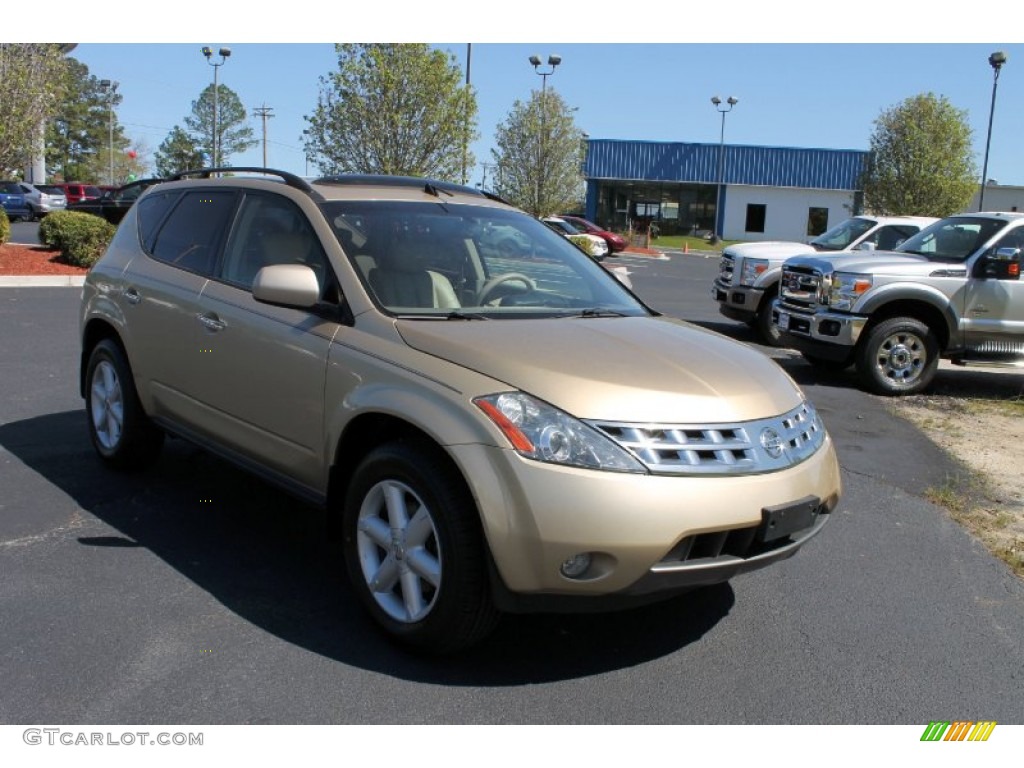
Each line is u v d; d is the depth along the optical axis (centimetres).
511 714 325
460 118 1933
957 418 865
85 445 624
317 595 409
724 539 334
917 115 4134
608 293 481
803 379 1050
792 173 5456
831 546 511
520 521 316
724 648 383
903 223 1334
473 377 343
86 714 312
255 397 436
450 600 334
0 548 445
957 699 351
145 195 589
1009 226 962
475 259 452
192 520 495
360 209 447
